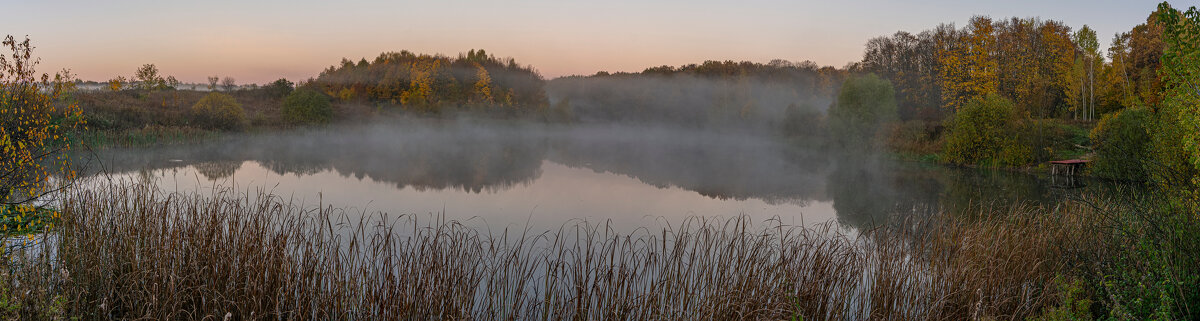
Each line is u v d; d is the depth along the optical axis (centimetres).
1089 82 3966
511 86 9675
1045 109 3766
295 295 575
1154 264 495
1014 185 2192
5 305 434
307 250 605
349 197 1720
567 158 3509
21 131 679
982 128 2977
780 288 591
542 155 3741
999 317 587
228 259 600
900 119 4056
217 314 549
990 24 3625
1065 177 2370
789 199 1839
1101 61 4000
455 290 589
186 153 2994
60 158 739
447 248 650
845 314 618
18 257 565
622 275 602
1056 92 3966
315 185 1969
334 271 598
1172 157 903
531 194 1867
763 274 623
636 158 3562
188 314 545
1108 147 2098
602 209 1581
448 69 8756
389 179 2216
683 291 635
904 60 4506
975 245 698
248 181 1992
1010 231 762
